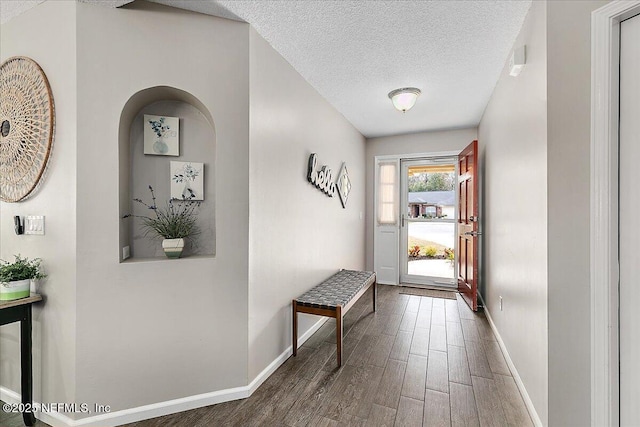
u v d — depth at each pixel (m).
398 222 4.60
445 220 4.42
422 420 1.62
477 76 2.58
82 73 1.54
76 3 1.54
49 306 1.63
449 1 1.66
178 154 1.85
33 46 1.66
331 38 2.03
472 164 3.36
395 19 1.82
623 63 1.21
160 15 1.67
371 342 2.58
